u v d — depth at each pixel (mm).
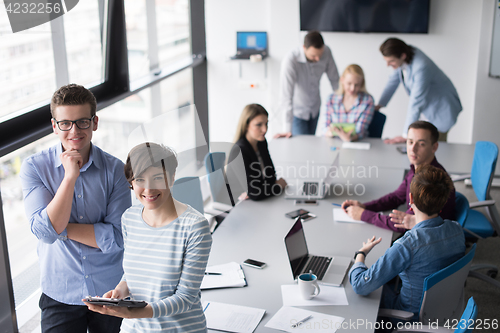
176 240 1522
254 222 2889
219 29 5855
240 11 5766
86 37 3354
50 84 2977
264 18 5766
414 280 2109
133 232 1603
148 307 1427
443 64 5496
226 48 5910
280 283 2209
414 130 2879
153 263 1560
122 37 3645
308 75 4906
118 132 4027
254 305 2031
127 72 3766
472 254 2131
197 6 5699
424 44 5488
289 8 5641
